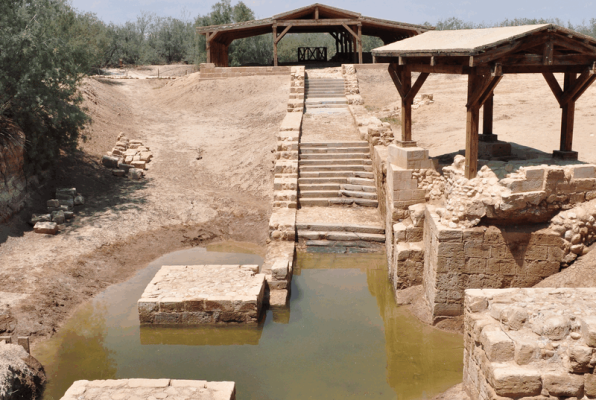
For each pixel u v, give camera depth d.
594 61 9.87
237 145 23.52
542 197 9.41
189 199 18.53
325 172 18.39
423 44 11.60
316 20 31.92
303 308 11.66
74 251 14.06
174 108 30.62
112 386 7.88
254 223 17.17
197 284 11.58
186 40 59.47
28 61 16.44
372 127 18.27
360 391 8.48
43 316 11.05
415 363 9.19
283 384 8.72
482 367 6.69
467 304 7.42
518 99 24.48
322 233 15.48
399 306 11.23
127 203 17.73
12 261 13.21
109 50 50.12
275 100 28.23
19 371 8.51
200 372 9.14
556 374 6.04
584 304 6.90
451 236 9.75
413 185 12.48
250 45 51.47
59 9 18.84
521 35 9.04
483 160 11.96
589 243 9.69
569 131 11.70
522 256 9.69
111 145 23.03
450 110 24.62
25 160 16.91
